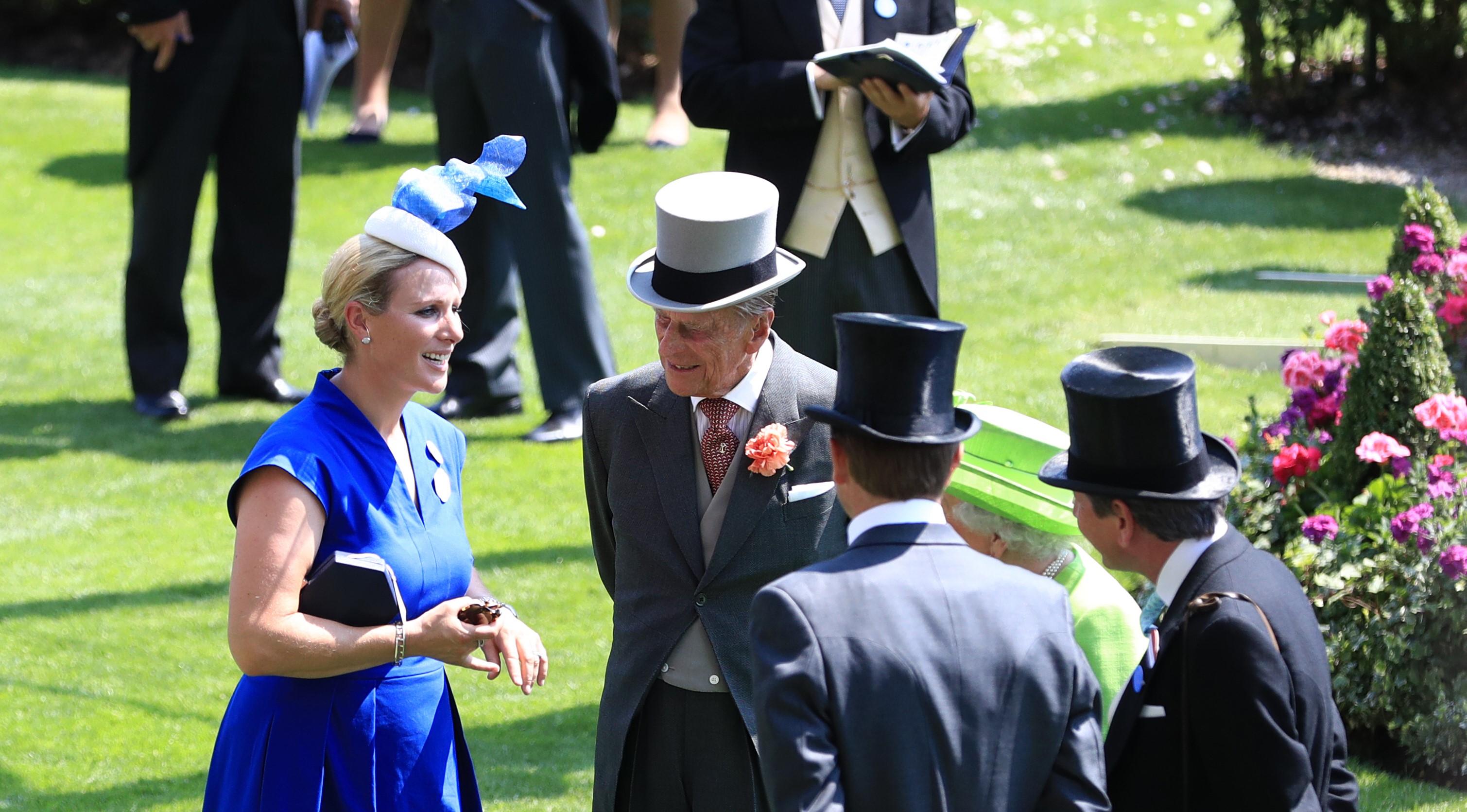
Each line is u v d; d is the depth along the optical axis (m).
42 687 20.45
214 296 34.78
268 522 11.23
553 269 29.86
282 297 35.19
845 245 20.53
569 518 26.61
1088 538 10.62
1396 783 17.36
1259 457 20.33
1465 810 16.47
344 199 51.25
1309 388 20.69
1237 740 9.38
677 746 12.46
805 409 9.82
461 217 12.17
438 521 12.44
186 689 20.59
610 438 13.03
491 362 32.34
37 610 23.12
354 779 11.55
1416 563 17.48
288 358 37.56
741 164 20.94
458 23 28.66
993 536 11.96
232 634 11.16
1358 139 51.94
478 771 18.00
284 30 32.97
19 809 17.00
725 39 20.48
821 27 20.20
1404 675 17.47
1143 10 71.56
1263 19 56.38
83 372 37.03
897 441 9.39
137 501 28.28
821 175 20.44
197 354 38.34
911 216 20.62
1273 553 19.30
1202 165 47.69
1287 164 50.00
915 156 20.72
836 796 8.59
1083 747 9.16
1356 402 19.36
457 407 32.41
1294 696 9.57
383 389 11.98
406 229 11.71
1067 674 9.24
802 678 8.84
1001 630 9.16
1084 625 11.70
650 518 12.63
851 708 8.84
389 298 11.63
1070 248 42.00
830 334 20.81
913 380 9.50
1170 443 9.99
